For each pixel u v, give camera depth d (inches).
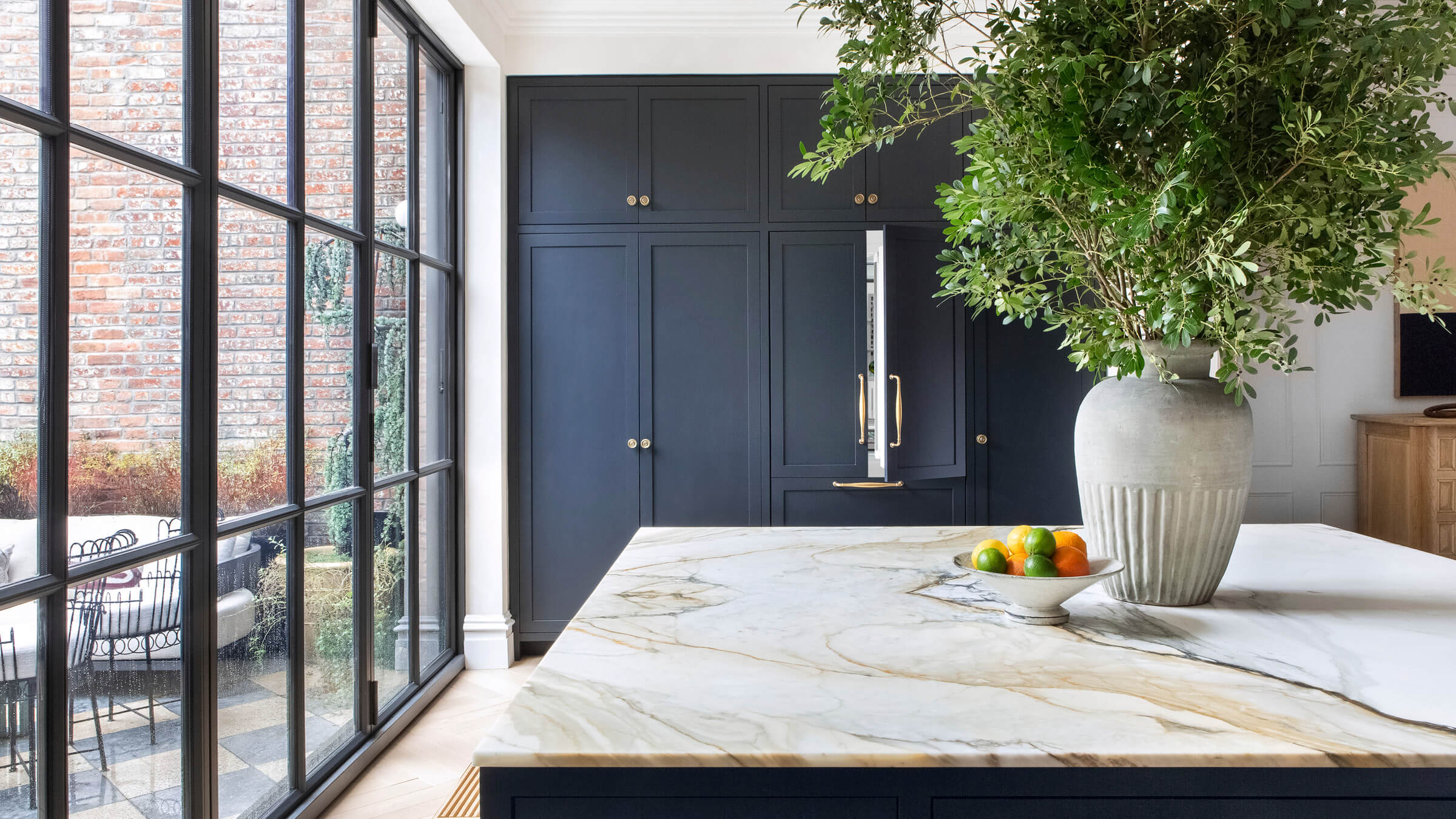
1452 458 139.0
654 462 137.8
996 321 137.6
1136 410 48.9
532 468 138.3
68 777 56.4
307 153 87.6
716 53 136.6
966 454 137.3
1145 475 48.3
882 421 131.6
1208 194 42.7
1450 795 31.9
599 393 137.8
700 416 137.7
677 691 37.3
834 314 136.9
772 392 137.2
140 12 63.4
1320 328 158.9
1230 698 36.2
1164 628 46.3
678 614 49.5
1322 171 44.0
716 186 136.8
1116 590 51.8
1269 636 44.6
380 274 106.7
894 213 136.4
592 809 32.6
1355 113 42.2
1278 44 45.4
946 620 48.0
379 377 106.4
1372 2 43.5
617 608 50.7
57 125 54.9
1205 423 47.6
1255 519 160.9
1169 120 44.6
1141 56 46.0
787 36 136.4
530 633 138.8
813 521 137.7
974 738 32.4
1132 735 32.6
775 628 46.6
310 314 88.0
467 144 133.7
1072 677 38.7
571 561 138.3
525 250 137.3
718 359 137.4
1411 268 44.5
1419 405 157.8
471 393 134.6
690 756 31.3
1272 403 159.9
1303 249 43.4
